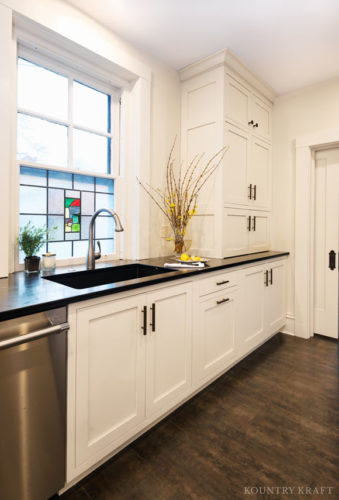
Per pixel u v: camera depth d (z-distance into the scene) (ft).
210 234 7.90
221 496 3.85
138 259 7.32
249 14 6.04
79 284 5.64
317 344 8.96
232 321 7.07
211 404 5.90
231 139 7.93
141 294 4.69
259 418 5.46
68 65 6.25
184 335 5.65
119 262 6.91
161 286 5.06
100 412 4.15
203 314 6.12
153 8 5.87
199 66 7.89
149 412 4.93
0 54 4.70
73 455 3.83
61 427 3.68
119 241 7.39
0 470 3.18
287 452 4.61
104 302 4.11
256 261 7.89
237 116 8.15
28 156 5.71
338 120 8.63
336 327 9.25
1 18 4.70
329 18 6.14
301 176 9.23
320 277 9.53
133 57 7.07
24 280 4.70
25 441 3.35
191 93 8.28
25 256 5.66
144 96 7.22
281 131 9.77
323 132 8.71
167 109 8.07
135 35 6.73
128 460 4.46
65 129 6.30
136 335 4.66
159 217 7.93
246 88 8.48
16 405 3.25
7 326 3.13
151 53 7.48
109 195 7.17
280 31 6.57
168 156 8.13
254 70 8.22
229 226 7.98
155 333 5.01
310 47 7.17
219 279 6.54
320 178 9.40
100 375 4.13
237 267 7.15
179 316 5.51
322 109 8.90
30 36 5.43
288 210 9.73
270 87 9.17
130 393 4.59
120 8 5.86
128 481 4.09
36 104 5.82
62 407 3.68
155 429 5.16
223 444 4.79
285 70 8.22
